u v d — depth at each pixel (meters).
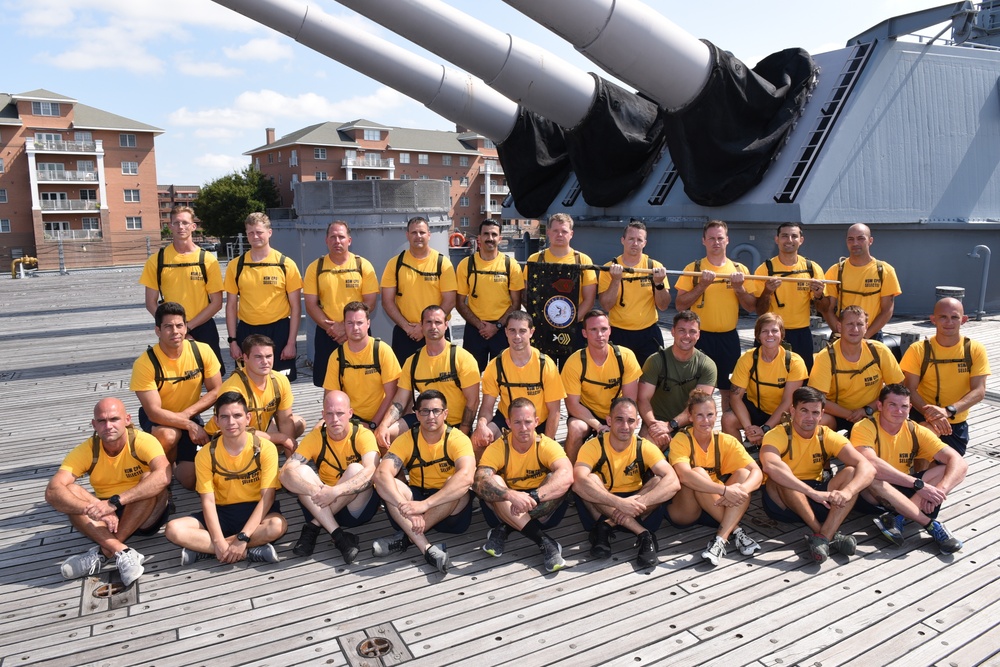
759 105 10.38
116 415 3.91
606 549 3.97
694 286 5.61
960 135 11.77
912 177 11.33
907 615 3.37
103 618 3.45
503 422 4.79
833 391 4.82
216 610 3.50
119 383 8.54
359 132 55.47
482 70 9.25
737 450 4.16
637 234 5.46
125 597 3.63
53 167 43.66
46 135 43.56
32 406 7.51
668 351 4.82
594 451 4.13
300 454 4.23
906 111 11.20
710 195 10.76
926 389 4.85
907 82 11.16
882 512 4.27
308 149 53.53
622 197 12.80
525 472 4.15
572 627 3.31
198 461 4.00
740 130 10.45
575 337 5.50
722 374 5.78
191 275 5.56
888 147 11.07
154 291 5.59
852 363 4.76
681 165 10.58
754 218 10.83
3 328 12.92
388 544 4.05
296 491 4.02
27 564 4.01
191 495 4.98
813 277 5.85
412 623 3.36
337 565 3.95
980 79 11.90
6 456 5.89
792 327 5.84
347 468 4.16
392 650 3.15
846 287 5.82
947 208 11.70
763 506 4.42
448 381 4.70
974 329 10.66
